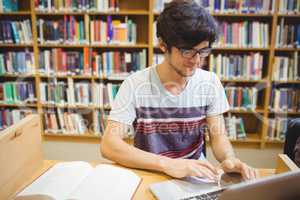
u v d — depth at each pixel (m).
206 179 0.90
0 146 0.78
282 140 2.93
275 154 2.86
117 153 1.03
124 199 0.80
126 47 2.91
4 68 2.93
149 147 1.22
